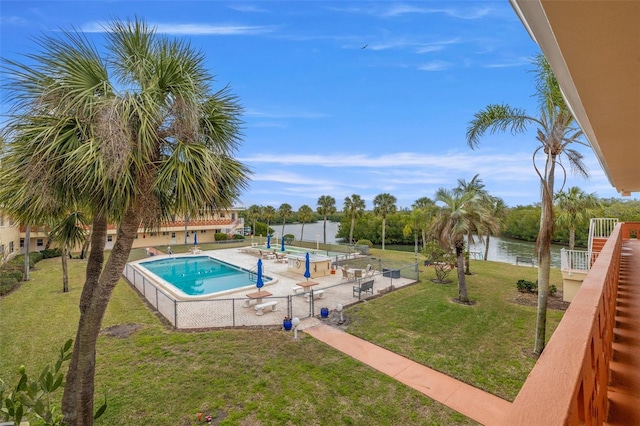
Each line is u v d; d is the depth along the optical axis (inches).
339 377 290.4
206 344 357.1
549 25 51.4
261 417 235.5
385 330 405.4
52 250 987.9
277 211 2112.5
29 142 164.9
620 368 99.9
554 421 32.8
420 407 249.6
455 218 540.7
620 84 71.3
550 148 348.2
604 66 62.9
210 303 519.2
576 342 48.1
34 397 91.0
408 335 390.0
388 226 1978.3
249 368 304.0
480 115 364.5
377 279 706.8
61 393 257.4
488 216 548.1
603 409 74.2
